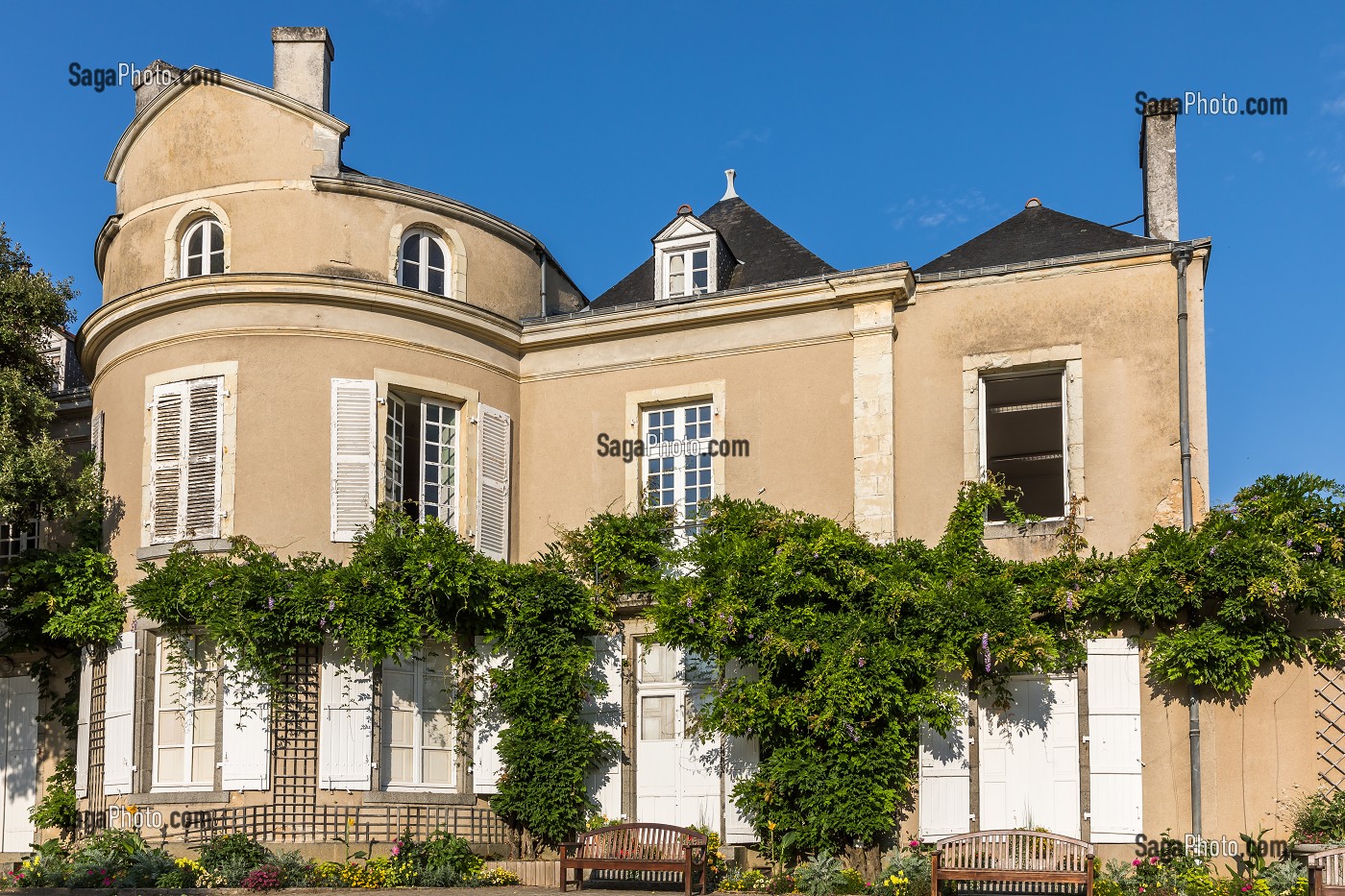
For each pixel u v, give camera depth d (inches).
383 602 612.1
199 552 630.5
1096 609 582.2
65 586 652.1
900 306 652.1
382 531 625.9
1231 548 558.9
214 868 565.9
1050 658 570.9
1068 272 629.6
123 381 673.6
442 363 674.8
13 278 700.0
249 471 636.1
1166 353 611.2
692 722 633.6
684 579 616.7
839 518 636.1
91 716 658.8
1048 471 631.2
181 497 641.0
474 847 623.8
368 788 612.1
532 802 627.8
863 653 578.9
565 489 692.1
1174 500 598.9
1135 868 553.9
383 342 659.4
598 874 599.5
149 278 676.1
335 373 649.0
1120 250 621.6
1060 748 586.9
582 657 635.5
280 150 669.9
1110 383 615.5
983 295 640.4
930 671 584.7
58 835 684.7
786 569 593.0
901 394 642.8
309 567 619.8
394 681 636.1
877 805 578.9
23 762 716.7
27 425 690.2
